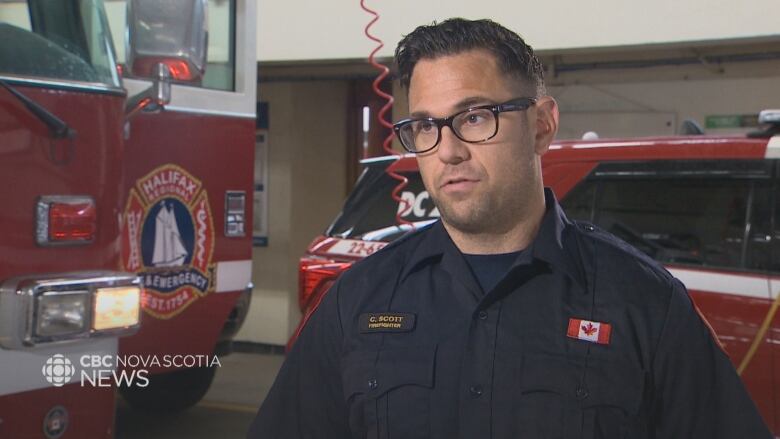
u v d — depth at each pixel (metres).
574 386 1.72
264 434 2.04
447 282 1.89
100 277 3.16
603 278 1.80
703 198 4.52
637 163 4.69
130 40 3.38
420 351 1.83
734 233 4.41
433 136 1.83
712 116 7.65
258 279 9.48
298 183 9.38
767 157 4.39
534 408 1.73
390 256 1.99
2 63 3.22
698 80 7.69
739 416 1.76
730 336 4.29
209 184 5.42
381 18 7.93
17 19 3.59
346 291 1.98
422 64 1.85
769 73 7.41
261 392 7.79
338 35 8.12
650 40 6.99
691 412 1.75
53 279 3.03
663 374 1.74
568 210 4.79
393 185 5.15
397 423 1.81
